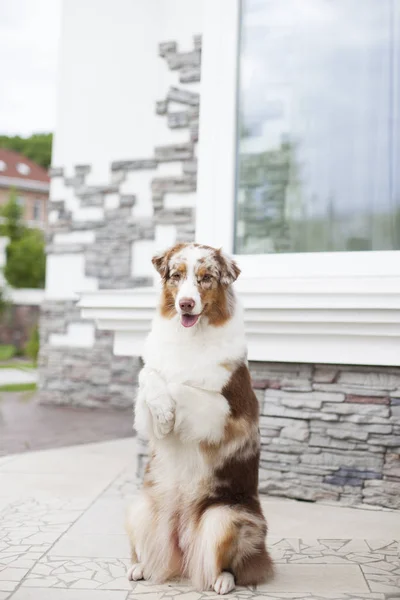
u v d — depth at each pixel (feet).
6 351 70.38
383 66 14.88
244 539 8.92
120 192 29.50
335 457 13.87
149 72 28.86
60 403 30.50
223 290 9.33
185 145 25.38
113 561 10.23
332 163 15.33
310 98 15.55
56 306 30.71
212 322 9.21
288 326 13.85
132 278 29.30
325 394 13.97
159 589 9.12
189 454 9.30
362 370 13.70
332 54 15.34
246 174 16.08
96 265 29.99
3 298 75.92
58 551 10.68
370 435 13.60
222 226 16.02
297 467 14.15
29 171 139.85
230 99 15.99
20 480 15.71
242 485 9.33
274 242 15.81
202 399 8.88
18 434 22.66
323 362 13.74
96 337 29.96
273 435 14.39
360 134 15.08
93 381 29.94
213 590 9.07
